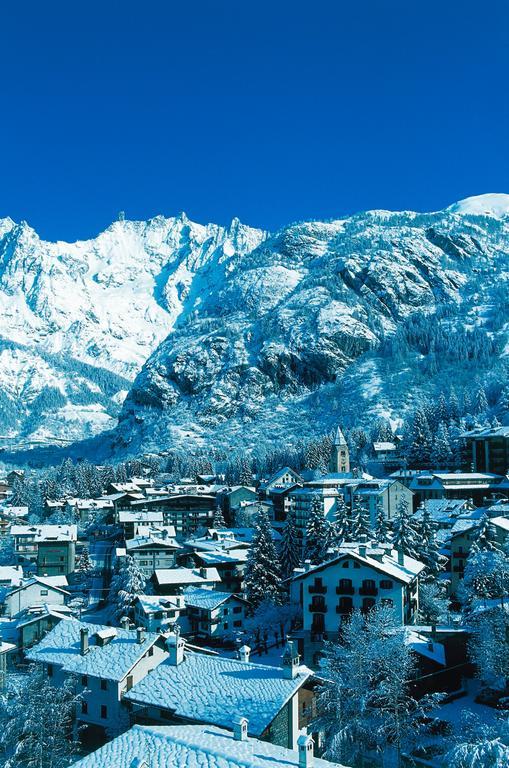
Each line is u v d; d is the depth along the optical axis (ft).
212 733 155.53
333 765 140.05
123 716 209.87
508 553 312.29
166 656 230.27
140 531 580.71
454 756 138.31
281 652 312.50
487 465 631.56
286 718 185.68
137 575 393.91
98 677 213.87
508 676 217.56
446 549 403.75
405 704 194.90
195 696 194.59
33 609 347.97
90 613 404.57
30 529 568.41
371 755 192.95
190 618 351.67
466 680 239.91
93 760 145.59
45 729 194.08
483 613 241.55
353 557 294.46
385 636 226.99
